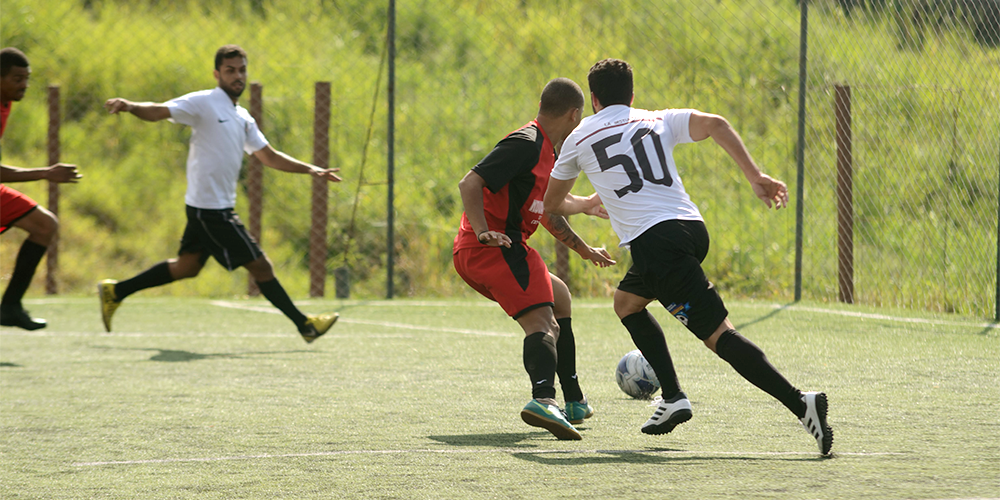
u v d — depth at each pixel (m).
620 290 12.63
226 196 21.86
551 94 12.98
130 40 50.31
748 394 15.47
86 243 40.66
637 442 11.91
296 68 48.94
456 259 13.43
